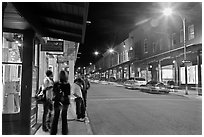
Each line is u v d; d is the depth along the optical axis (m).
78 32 7.06
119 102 17.44
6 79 7.05
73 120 9.36
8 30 6.22
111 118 10.44
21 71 6.45
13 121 6.28
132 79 39.97
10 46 7.23
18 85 7.03
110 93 27.22
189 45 29.86
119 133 7.46
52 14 6.03
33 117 7.80
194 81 29.70
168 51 36.22
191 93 25.44
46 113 7.22
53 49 11.59
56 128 6.69
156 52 42.19
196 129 8.06
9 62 6.50
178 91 28.56
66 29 7.09
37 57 8.08
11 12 5.26
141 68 50.44
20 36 7.12
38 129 7.40
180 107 14.38
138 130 7.93
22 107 6.23
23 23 5.78
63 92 6.64
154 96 23.14
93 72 132.25
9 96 6.90
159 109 13.48
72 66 18.25
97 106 14.96
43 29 7.18
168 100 19.03
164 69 38.91
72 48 17.98
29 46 6.37
